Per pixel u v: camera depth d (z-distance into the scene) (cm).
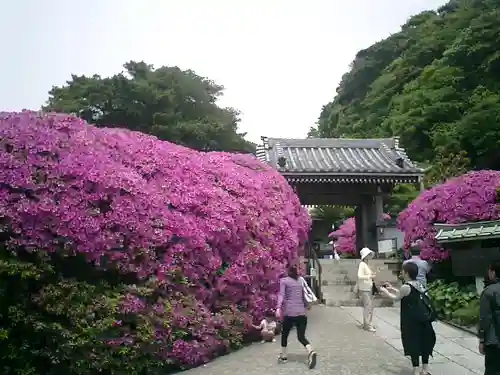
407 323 596
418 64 4031
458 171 2198
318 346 791
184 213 739
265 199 959
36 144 625
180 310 682
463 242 1036
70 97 3447
